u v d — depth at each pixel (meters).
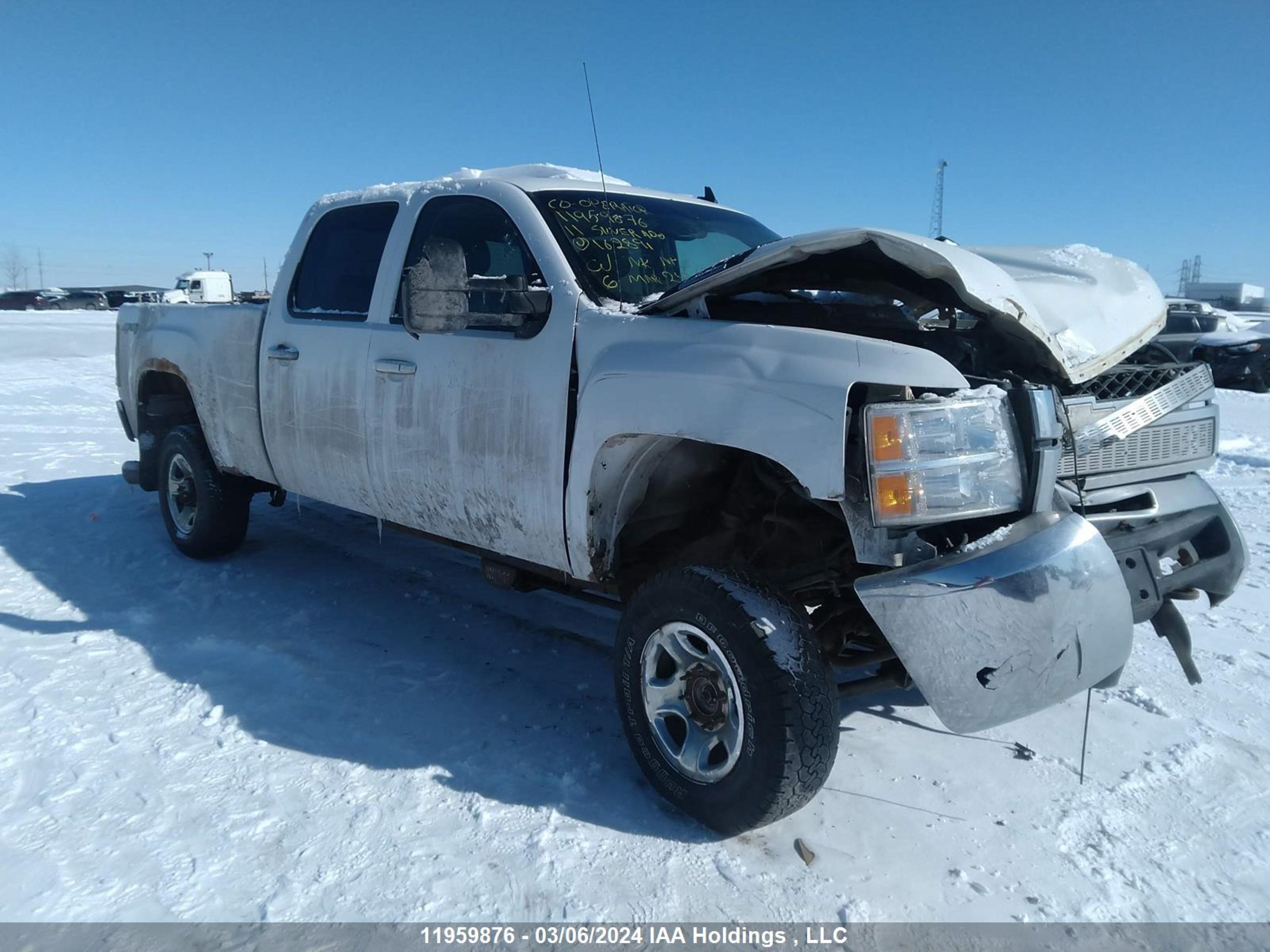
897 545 2.61
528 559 3.48
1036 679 2.55
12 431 10.29
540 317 3.36
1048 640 2.53
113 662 4.05
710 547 3.41
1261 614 4.73
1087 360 2.95
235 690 3.79
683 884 2.63
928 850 2.81
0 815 2.88
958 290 2.68
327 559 5.68
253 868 2.66
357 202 4.36
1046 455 2.66
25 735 3.38
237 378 4.83
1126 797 3.09
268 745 3.35
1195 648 4.29
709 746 2.90
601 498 3.16
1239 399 15.30
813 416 2.57
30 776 3.11
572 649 4.37
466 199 3.85
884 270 3.06
